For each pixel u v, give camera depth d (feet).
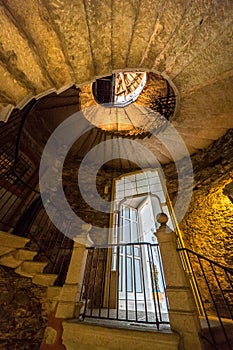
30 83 6.64
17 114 12.17
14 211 12.16
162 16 7.00
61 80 7.45
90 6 6.33
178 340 4.70
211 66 8.38
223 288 9.19
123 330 5.33
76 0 6.06
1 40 5.57
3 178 11.87
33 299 9.48
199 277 10.14
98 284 11.80
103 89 15.66
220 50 7.72
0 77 5.80
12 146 12.55
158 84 12.96
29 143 13.79
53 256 11.73
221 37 7.32
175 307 5.36
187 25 7.21
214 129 12.19
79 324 5.83
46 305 9.44
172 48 7.97
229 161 11.32
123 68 8.57
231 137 11.91
